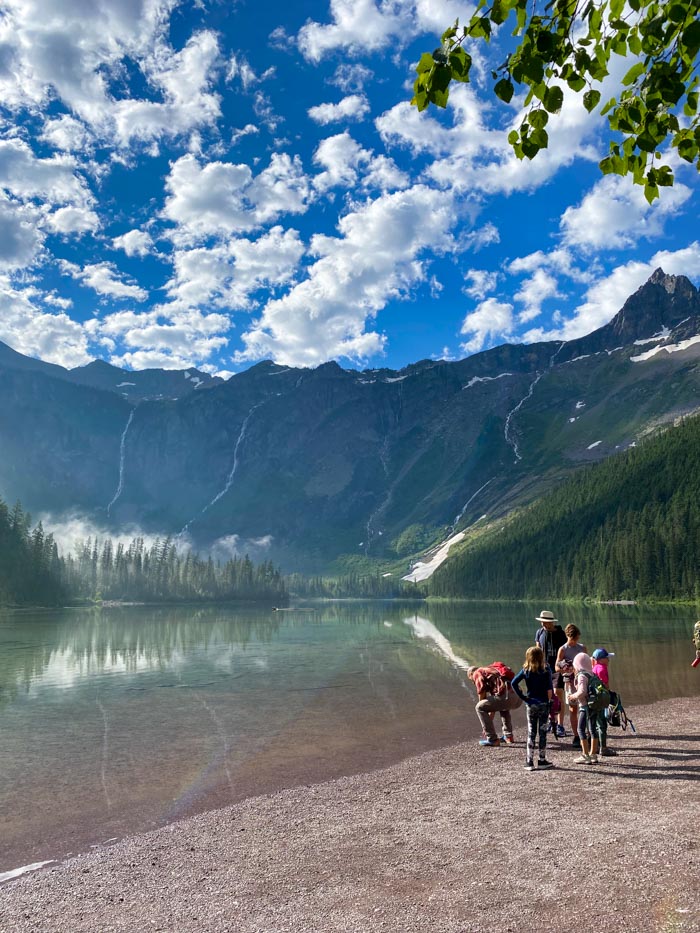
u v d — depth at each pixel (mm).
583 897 7395
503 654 42344
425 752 16922
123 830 11234
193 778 14586
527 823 10539
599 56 4418
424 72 4379
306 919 7312
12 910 8078
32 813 12234
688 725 18984
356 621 98500
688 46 4094
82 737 18938
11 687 29359
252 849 10016
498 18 4203
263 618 113500
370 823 11086
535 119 4652
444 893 7832
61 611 151125
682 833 9461
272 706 23953
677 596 157750
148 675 33344
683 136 4805
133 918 7648
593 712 15547
